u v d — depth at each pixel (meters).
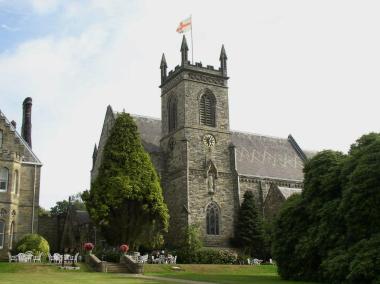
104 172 58.47
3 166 56.47
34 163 59.78
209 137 72.31
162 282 31.91
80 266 45.72
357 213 34.38
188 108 71.50
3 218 55.06
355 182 34.75
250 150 82.38
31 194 58.62
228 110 75.38
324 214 37.62
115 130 60.62
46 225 78.69
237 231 70.00
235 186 72.38
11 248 55.16
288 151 88.44
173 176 71.38
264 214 74.19
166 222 58.34
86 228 70.75
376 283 29.39
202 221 67.88
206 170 70.31
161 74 78.69
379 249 30.88
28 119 72.12
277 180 78.12
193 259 60.91
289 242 40.81
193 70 73.06
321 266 35.69
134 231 57.72
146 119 80.56
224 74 75.88
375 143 35.78
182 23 75.31
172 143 73.19
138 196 57.31
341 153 42.94
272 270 52.75
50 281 29.64
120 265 45.59
